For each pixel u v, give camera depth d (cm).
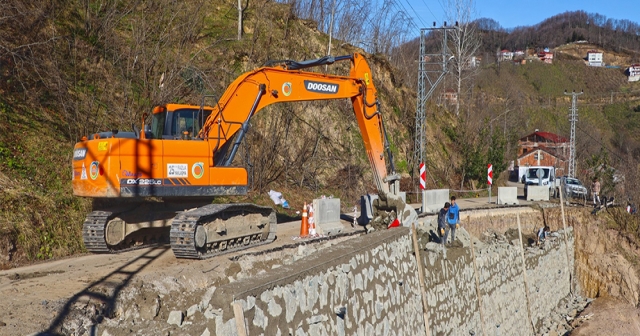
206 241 1184
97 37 2347
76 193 1227
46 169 1583
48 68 1983
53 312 754
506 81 11162
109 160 1147
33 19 2088
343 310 941
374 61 3881
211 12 3103
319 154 2897
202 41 2800
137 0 2578
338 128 3086
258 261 1206
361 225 1919
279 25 3278
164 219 1341
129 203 1328
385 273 1166
